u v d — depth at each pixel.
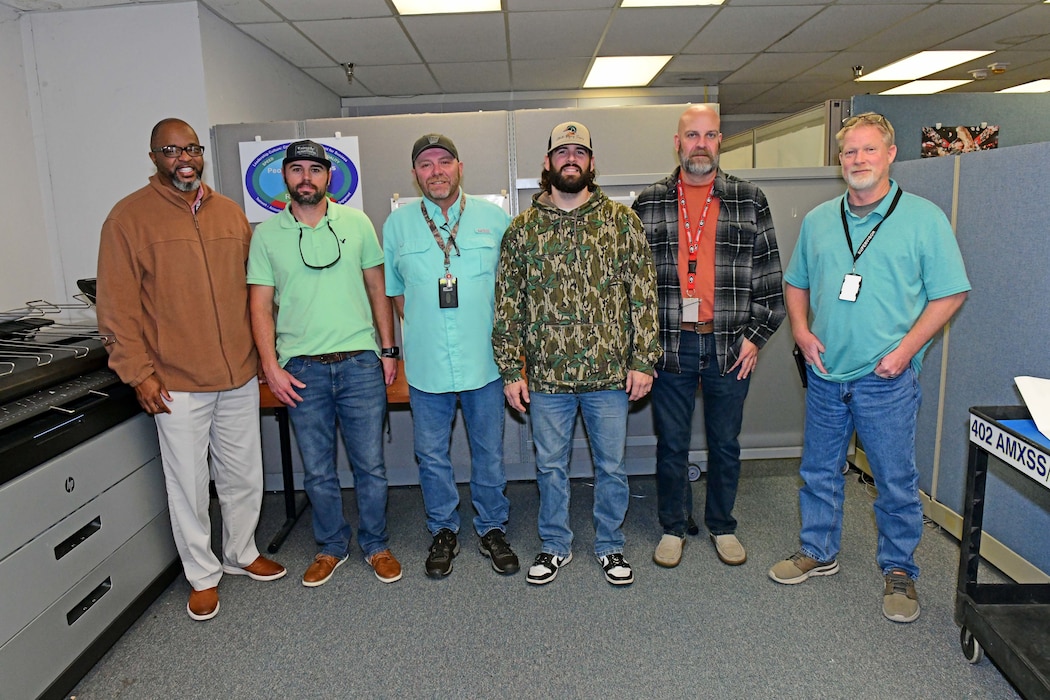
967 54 5.30
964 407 2.39
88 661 1.82
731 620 1.97
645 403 2.90
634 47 4.86
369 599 2.16
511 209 3.03
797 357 2.17
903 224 1.77
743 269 2.08
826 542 2.16
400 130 2.97
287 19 3.77
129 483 2.05
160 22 3.38
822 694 1.66
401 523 2.78
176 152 1.86
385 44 4.45
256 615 2.09
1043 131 3.19
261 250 2.06
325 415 2.17
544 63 5.25
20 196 3.29
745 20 4.27
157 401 1.96
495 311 2.08
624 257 1.99
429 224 2.09
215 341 2.00
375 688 1.73
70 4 3.26
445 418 2.24
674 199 2.10
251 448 2.21
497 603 2.11
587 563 2.34
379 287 2.26
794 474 3.16
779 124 3.98
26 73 3.37
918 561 2.29
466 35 4.38
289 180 2.01
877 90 6.73
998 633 1.61
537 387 2.06
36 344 1.99
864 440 1.94
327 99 5.80
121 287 1.89
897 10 4.15
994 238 2.22
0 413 1.59
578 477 3.23
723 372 2.12
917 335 1.77
